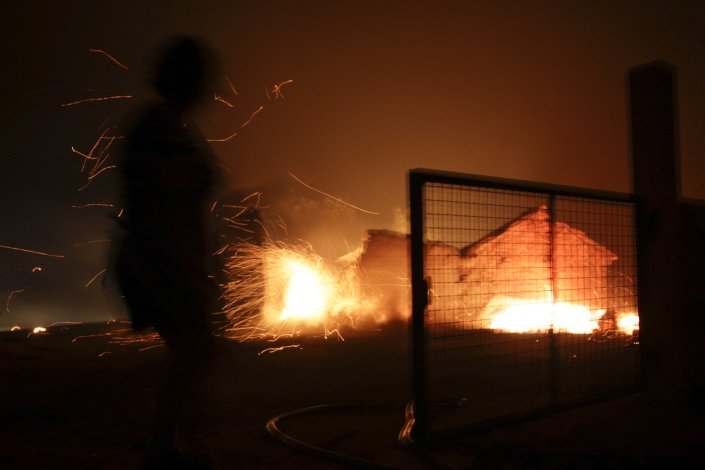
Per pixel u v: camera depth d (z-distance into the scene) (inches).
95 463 95.1
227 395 149.7
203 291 87.8
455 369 165.9
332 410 133.0
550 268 137.4
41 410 133.6
